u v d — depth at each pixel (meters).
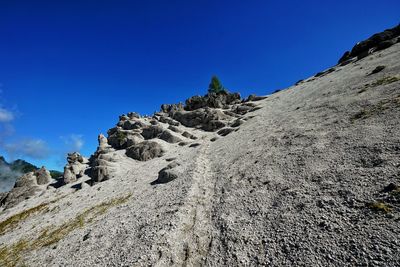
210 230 20.58
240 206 22.48
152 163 68.31
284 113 54.25
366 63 58.88
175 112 116.38
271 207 20.23
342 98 40.19
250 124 62.06
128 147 86.56
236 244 17.44
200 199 27.53
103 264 20.45
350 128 27.55
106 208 41.41
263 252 15.72
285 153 29.69
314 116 38.75
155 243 20.16
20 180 84.75
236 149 43.09
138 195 41.09
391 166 17.83
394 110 26.23
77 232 33.69
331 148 25.08
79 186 70.88
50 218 50.44
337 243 13.72
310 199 18.78
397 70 39.69
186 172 40.12
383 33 79.38
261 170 28.22
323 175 21.11
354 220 14.81
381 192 15.88
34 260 29.64
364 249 12.55
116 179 63.97
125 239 23.59
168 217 24.34
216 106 118.75
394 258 11.32
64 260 25.02
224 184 29.27
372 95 34.53
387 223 13.46
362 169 19.30
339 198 17.33
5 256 37.88
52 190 77.44
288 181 23.00
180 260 17.84
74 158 94.31
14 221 59.91
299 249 14.57
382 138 22.06
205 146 61.16
